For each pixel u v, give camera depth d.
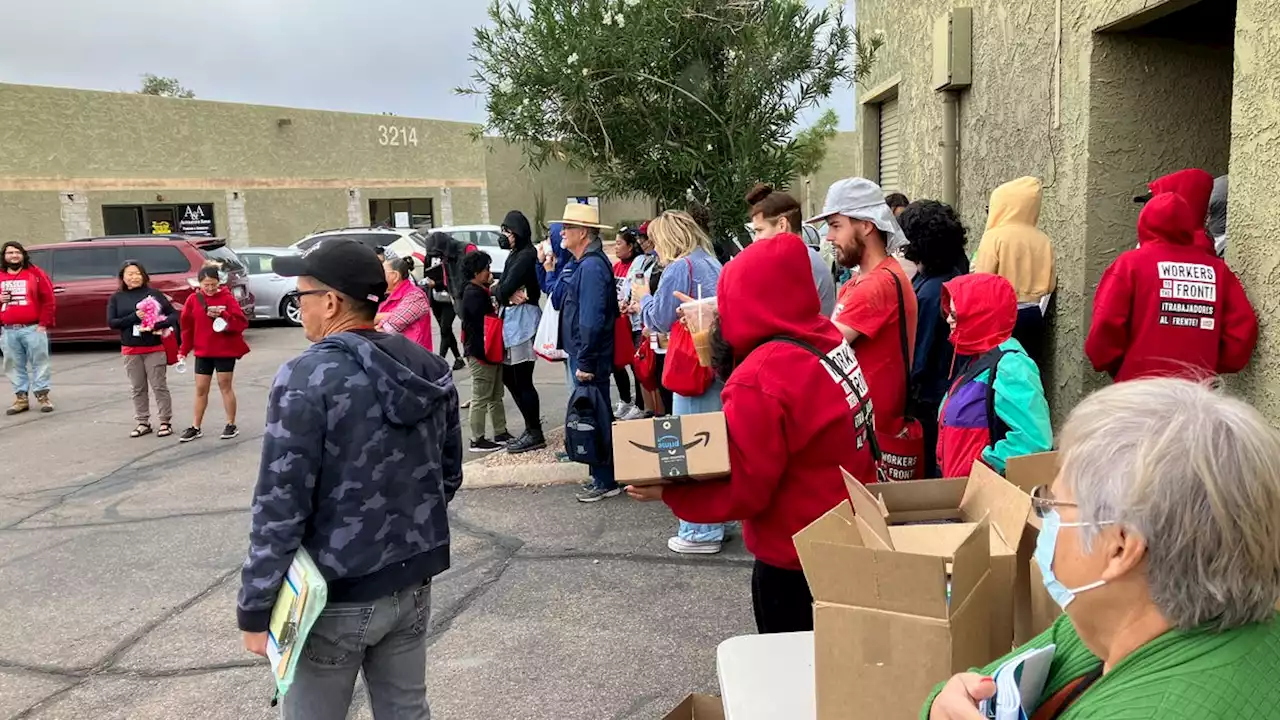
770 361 2.14
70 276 13.26
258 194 22.22
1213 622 1.01
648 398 6.26
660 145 5.14
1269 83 2.81
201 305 7.54
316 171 23.50
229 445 7.45
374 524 2.18
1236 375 3.08
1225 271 2.96
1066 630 1.31
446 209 27.11
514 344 6.10
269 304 15.71
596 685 3.33
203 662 3.65
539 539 4.80
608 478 5.36
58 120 18.44
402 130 25.58
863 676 1.48
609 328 5.00
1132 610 1.05
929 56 6.10
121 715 3.27
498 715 3.16
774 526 2.24
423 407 2.24
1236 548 0.96
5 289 8.84
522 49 5.11
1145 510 0.98
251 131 21.95
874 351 3.19
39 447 7.59
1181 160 3.99
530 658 3.55
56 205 18.50
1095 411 1.09
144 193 19.95
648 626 3.78
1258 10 2.84
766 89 5.03
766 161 5.06
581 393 5.07
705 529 4.51
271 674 3.54
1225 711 0.96
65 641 3.89
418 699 2.41
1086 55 3.95
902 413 3.24
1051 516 1.13
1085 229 4.02
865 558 1.46
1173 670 1.00
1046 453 1.87
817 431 2.15
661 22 4.85
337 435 2.13
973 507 1.83
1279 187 2.79
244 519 5.50
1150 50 3.89
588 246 5.11
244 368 11.43
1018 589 1.66
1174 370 2.97
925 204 3.83
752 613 3.87
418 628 2.38
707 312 3.61
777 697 1.77
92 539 5.22
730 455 2.09
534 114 5.06
